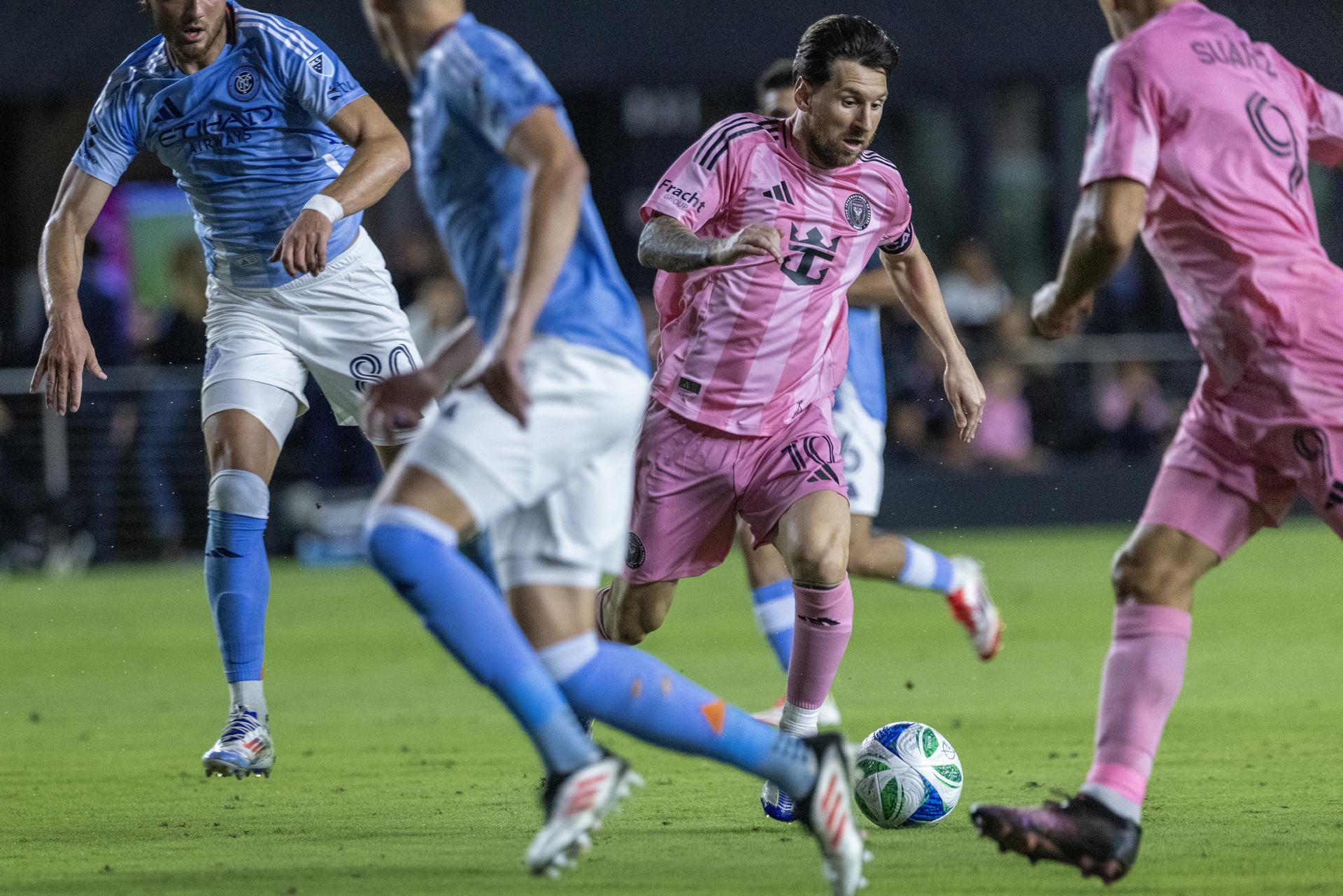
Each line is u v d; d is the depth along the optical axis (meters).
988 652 27.52
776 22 64.25
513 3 63.16
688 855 15.18
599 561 13.08
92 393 53.72
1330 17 61.22
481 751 22.03
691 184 17.34
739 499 17.91
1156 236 13.88
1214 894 13.25
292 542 55.16
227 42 19.47
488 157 12.69
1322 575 46.25
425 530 12.32
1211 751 20.72
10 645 37.06
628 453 13.23
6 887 14.05
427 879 14.16
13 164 63.88
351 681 30.12
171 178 60.38
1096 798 13.36
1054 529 59.59
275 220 19.88
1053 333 14.36
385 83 60.47
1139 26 14.21
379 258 20.66
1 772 20.78
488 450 12.44
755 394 17.64
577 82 62.72
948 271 62.62
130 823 17.23
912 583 26.19
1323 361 13.46
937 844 15.76
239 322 20.16
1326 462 13.45
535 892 13.62
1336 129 14.30
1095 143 13.55
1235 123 13.51
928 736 16.77
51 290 19.08
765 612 21.77
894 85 64.75
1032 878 14.05
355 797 18.66
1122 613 13.94
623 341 12.95
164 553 54.38
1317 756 20.14
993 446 59.34
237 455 19.52
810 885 13.84
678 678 13.12
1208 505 13.87
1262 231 13.48
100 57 60.38
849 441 24.80
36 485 53.62
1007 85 66.25
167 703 27.70
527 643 12.74
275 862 15.05
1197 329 13.84
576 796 12.36
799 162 17.61
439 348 13.41
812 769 13.12
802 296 17.62
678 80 63.31
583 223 13.00
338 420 21.08
